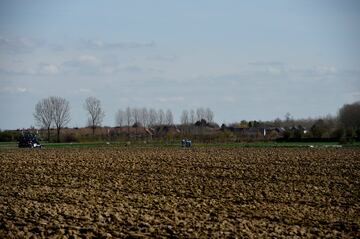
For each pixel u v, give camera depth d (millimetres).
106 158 89125
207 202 44656
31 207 41531
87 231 33625
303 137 165750
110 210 40500
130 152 105938
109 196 47750
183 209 41281
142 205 43125
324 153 99812
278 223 36531
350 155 94188
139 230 33844
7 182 58438
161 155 95750
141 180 59438
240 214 39344
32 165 77625
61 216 37875
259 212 40344
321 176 62938
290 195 48594
